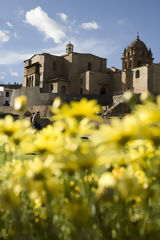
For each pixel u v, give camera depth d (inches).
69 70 2095.2
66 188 46.6
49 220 42.4
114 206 42.5
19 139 46.3
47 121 847.1
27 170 42.7
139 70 1822.1
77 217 36.6
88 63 2151.8
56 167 34.8
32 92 1975.9
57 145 40.4
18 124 46.7
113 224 42.3
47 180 37.7
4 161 50.6
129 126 33.0
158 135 33.0
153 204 47.7
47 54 2134.6
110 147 33.6
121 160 44.1
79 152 37.4
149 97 38.7
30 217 48.8
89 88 1957.4
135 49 2206.0
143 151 47.9
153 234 40.1
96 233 38.6
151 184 47.0
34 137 48.7
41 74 2134.6
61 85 2020.2
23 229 45.1
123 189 34.3
